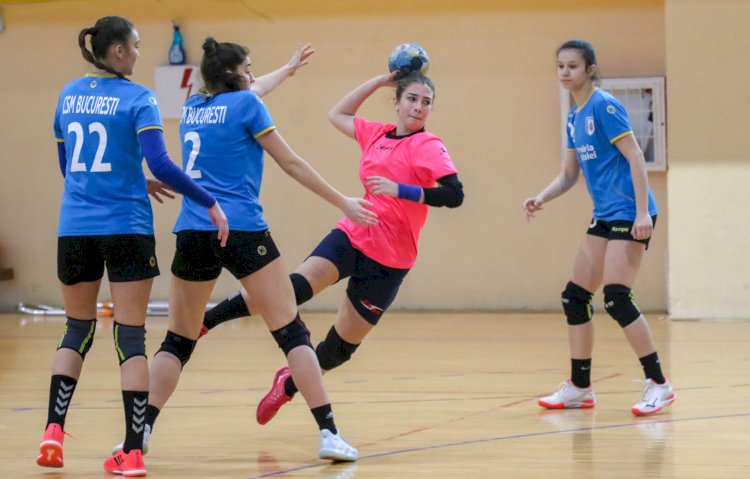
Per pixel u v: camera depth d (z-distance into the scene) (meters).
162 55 21.84
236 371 13.95
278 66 21.55
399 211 9.39
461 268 21.22
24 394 12.15
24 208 22.66
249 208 8.12
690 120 18.72
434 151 9.29
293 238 21.77
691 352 14.95
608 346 15.82
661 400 10.41
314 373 8.22
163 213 22.09
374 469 8.03
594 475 7.69
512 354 15.36
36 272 22.67
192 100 8.49
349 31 21.23
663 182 20.33
